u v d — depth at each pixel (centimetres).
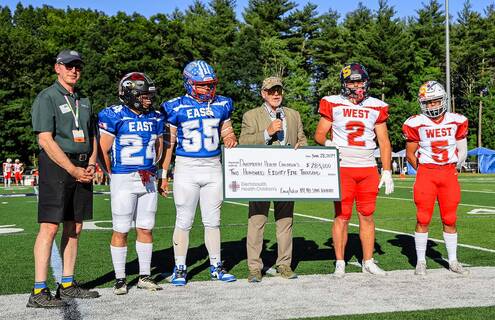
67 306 463
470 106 6297
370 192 587
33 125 483
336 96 600
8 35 4806
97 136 524
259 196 565
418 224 589
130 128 528
